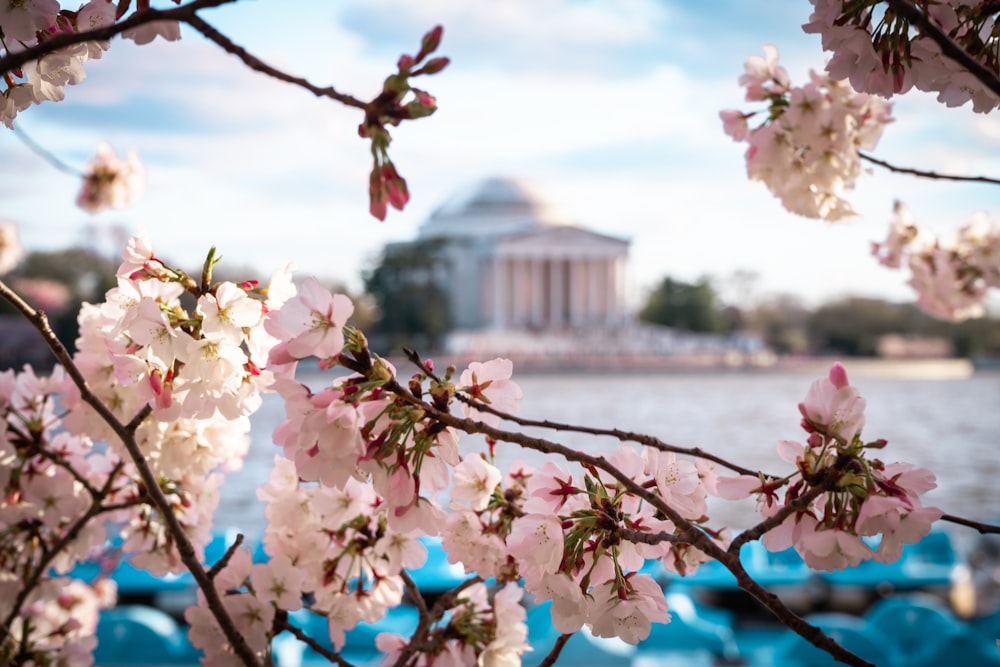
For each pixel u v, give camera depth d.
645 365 116.19
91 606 5.48
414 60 1.64
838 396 2.12
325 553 2.96
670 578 15.06
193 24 1.64
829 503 2.11
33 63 2.29
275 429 2.09
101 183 8.51
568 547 2.22
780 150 3.79
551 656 2.30
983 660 11.16
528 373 110.81
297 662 11.14
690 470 2.38
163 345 2.36
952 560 16.22
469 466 2.82
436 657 2.85
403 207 1.66
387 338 128.38
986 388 96.25
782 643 11.82
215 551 11.61
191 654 12.16
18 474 3.26
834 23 2.14
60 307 76.56
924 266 6.09
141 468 2.62
